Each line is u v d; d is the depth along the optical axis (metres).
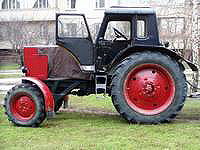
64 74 7.23
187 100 9.84
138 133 5.96
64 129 6.35
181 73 6.71
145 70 6.80
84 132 6.11
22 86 6.68
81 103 9.83
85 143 5.39
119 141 5.47
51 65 7.24
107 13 7.01
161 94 6.76
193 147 5.15
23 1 29.77
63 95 7.25
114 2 24.12
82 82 7.30
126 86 6.72
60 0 27.75
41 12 28.03
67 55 7.22
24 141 5.57
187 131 6.07
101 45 7.19
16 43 27.12
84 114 8.05
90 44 7.11
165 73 6.74
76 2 25.77
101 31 7.15
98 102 9.99
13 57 29.30
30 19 28.11
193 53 14.77
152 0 22.58
